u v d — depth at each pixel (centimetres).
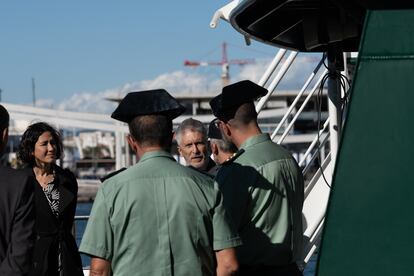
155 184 507
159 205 504
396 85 454
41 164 773
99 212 505
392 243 452
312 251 836
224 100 602
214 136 688
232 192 584
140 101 519
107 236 504
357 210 456
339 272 455
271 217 586
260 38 701
